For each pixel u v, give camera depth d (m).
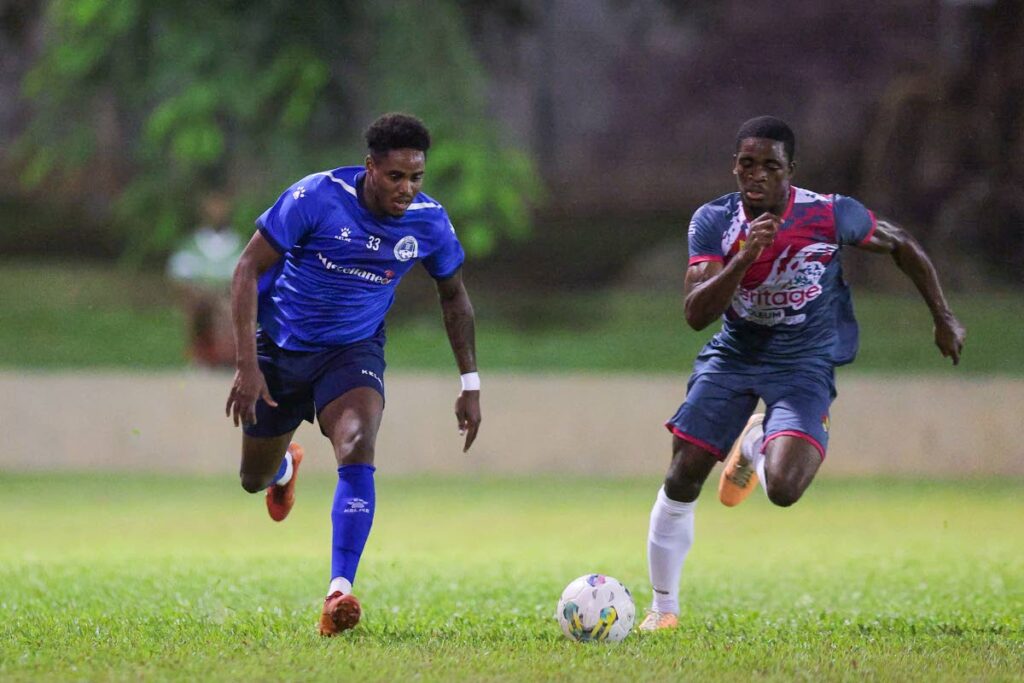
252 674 17.50
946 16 117.62
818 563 36.28
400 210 22.02
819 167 119.06
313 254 22.94
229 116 90.69
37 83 92.56
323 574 31.84
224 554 38.00
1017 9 106.00
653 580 24.05
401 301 103.44
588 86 130.62
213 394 68.50
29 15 105.62
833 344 23.83
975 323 91.88
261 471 25.03
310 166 91.00
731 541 43.25
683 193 123.44
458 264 23.81
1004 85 106.69
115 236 114.50
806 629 23.02
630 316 100.06
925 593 28.80
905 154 108.56
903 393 68.00
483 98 93.25
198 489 61.09
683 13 125.31
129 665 18.27
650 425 69.19
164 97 91.06
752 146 21.53
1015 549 40.09
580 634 20.98
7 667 18.09
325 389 23.20
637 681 17.22
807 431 22.67
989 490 61.81
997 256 107.12
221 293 72.69
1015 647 20.55
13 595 27.22
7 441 68.06
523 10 102.00
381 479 67.19
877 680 17.42
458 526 47.50
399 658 18.80
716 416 23.41
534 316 100.75
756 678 17.50
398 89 90.38
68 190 115.12
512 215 91.44
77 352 89.50
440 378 69.25
